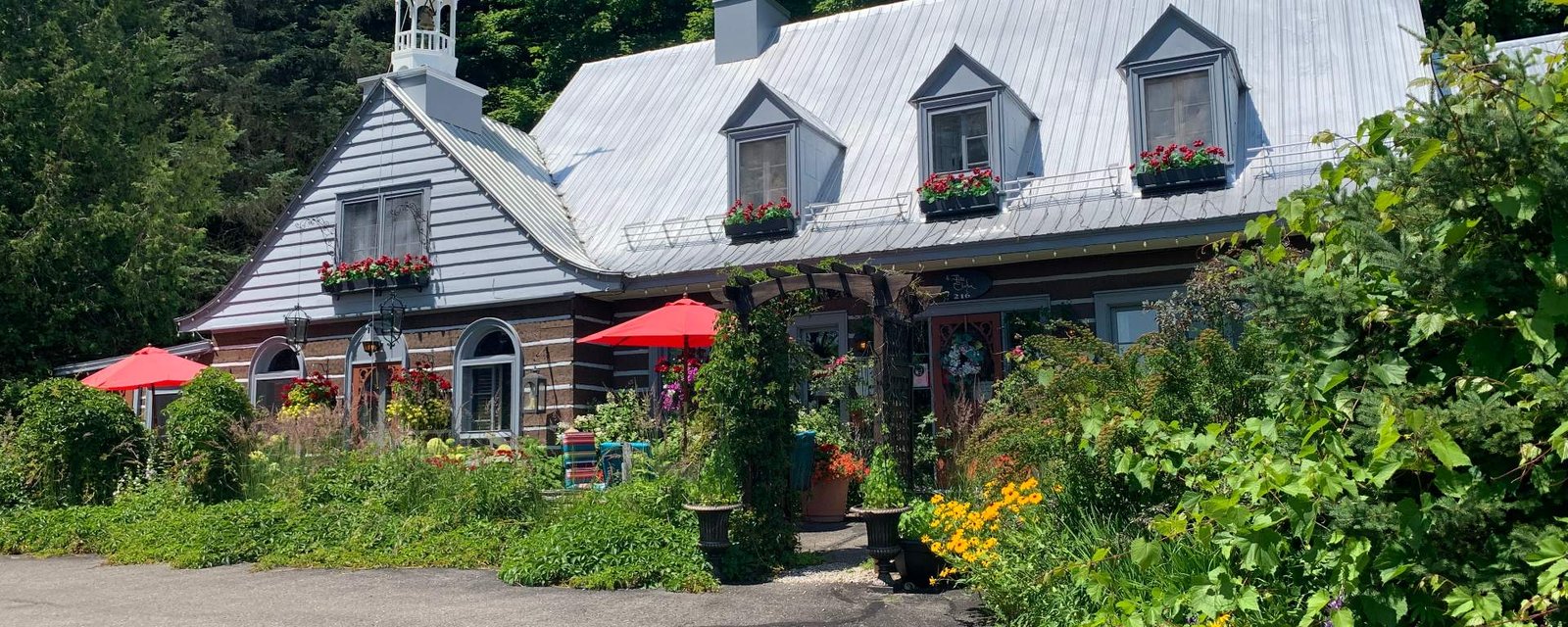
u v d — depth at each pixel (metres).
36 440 13.45
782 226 15.39
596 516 9.44
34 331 22.09
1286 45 15.02
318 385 16.89
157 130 27.41
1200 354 7.01
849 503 12.23
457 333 17.00
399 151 17.77
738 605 7.71
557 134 20.22
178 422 12.59
